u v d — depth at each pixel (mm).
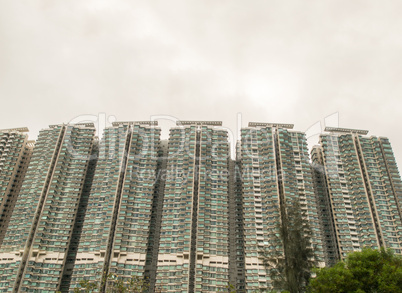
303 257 56156
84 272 92625
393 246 100500
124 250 97188
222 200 106000
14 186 118812
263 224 101562
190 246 96438
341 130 128500
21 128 134250
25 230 99812
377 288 42781
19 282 91625
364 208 106500
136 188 108562
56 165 113438
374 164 115938
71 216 105562
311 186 109812
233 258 99625
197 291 89625
